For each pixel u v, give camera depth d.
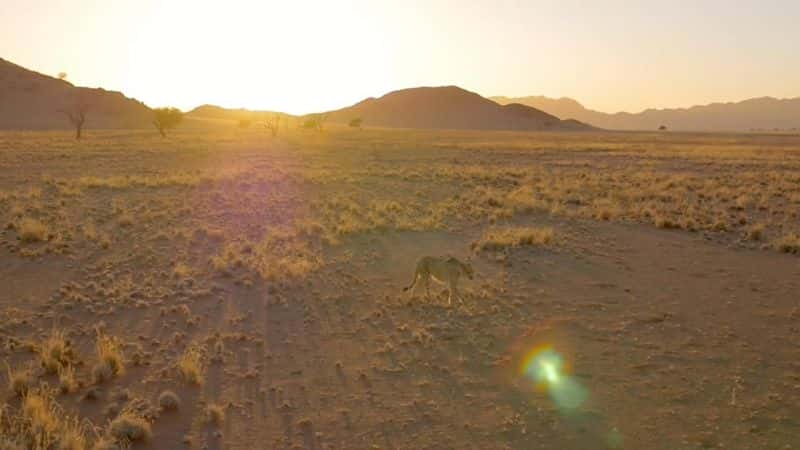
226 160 50.91
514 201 26.97
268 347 11.37
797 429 8.43
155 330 12.02
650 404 9.20
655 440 8.16
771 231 22.02
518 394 9.53
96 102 185.50
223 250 18.28
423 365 10.62
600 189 32.38
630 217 24.38
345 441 8.19
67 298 13.62
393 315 13.14
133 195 27.98
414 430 8.46
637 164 49.34
